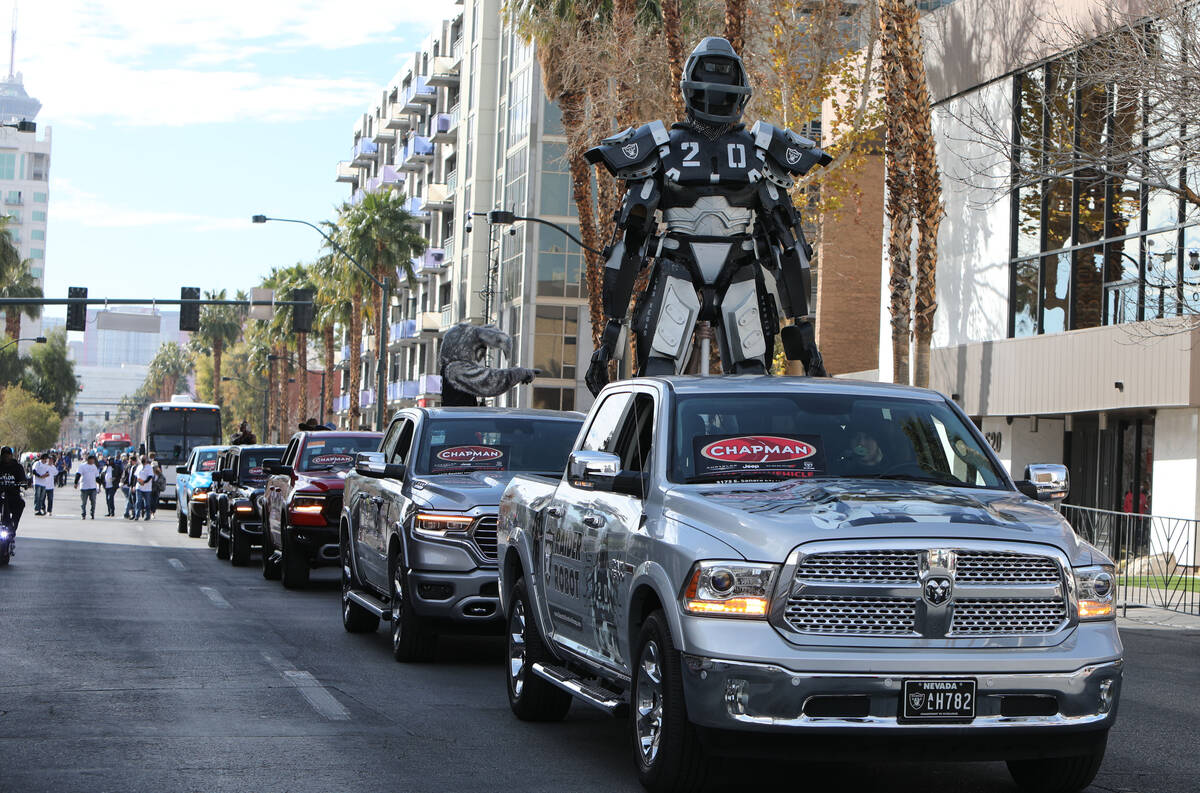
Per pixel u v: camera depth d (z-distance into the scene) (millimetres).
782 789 7789
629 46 33250
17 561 25547
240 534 25344
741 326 12688
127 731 9219
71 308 45688
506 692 11273
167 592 19766
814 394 8414
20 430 112062
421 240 75875
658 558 7258
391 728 9516
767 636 6688
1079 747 6953
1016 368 29859
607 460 8031
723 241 12719
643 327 12742
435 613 12391
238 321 141750
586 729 9625
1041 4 28609
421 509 12578
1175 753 9125
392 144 110188
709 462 7922
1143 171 20922
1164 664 14531
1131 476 29016
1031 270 30047
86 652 13094
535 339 66812
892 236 24938
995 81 30672
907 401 8523
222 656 12992
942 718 6664
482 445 13945
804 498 7227
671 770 7051
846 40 34719
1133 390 26062
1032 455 31438
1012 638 6793
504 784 7793
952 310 33031
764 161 12711
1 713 9859
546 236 67000
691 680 6793
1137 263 26641
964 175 32094
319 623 16234
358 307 76750
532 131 66938
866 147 34844
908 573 6738
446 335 20578
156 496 53125
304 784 7699
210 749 8656
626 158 12539
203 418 65250
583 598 8578
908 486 7633
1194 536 19797
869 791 7754
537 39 36781
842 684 6594
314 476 20703
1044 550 6887
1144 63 20797
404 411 14969
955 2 32281
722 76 12703
